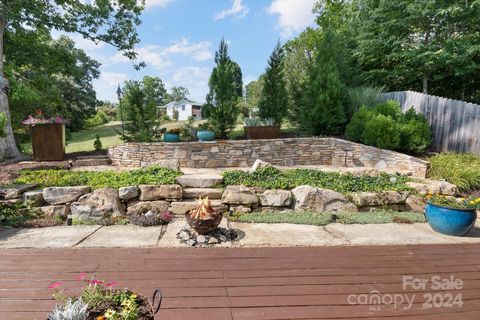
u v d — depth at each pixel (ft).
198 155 24.08
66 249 10.06
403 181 18.17
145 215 13.46
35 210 13.51
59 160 22.50
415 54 29.27
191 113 123.24
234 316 6.51
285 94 31.09
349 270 8.96
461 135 22.99
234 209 14.87
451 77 33.37
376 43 31.83
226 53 28.84
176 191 14.67
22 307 6.58
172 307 6.79
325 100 27.58
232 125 29.22
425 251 10.67
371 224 13.64
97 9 30.35
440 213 12.46
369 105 28.43
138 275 8.30
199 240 10.84
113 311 4.44
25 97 26.25
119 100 32.91
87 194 13.82
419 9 28.07
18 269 8.50
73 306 4.59
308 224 13.26
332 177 17.52
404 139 23.59
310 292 7.63
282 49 30.60
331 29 30.89
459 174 19.27
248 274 8.52
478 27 28.78
